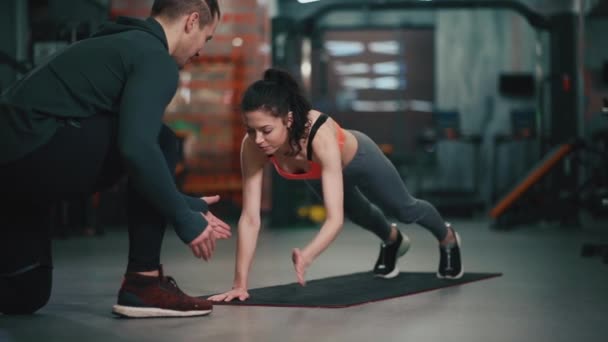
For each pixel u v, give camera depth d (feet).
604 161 26.63
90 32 19.62
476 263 13.84
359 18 40.86
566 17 27.22
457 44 40.75
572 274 11.83
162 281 7.45
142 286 7.30
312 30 27.20
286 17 26.73
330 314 7.67
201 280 11.28
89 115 6.84
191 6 7.22
